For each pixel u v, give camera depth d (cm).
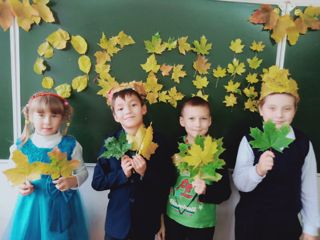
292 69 131
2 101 125
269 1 126
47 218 106
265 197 110
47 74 124
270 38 129
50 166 100
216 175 99
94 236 137
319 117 133
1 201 132
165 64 127
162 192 117
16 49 122
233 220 140
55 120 108
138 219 108
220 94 130
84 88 126
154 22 124
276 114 110
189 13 125
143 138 106
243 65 129
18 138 117
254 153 113
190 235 114
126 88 110
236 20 127
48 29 121
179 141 123
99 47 124
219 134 133
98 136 130
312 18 127
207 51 127
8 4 117
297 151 110
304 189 113
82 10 121
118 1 122
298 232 112
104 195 135
